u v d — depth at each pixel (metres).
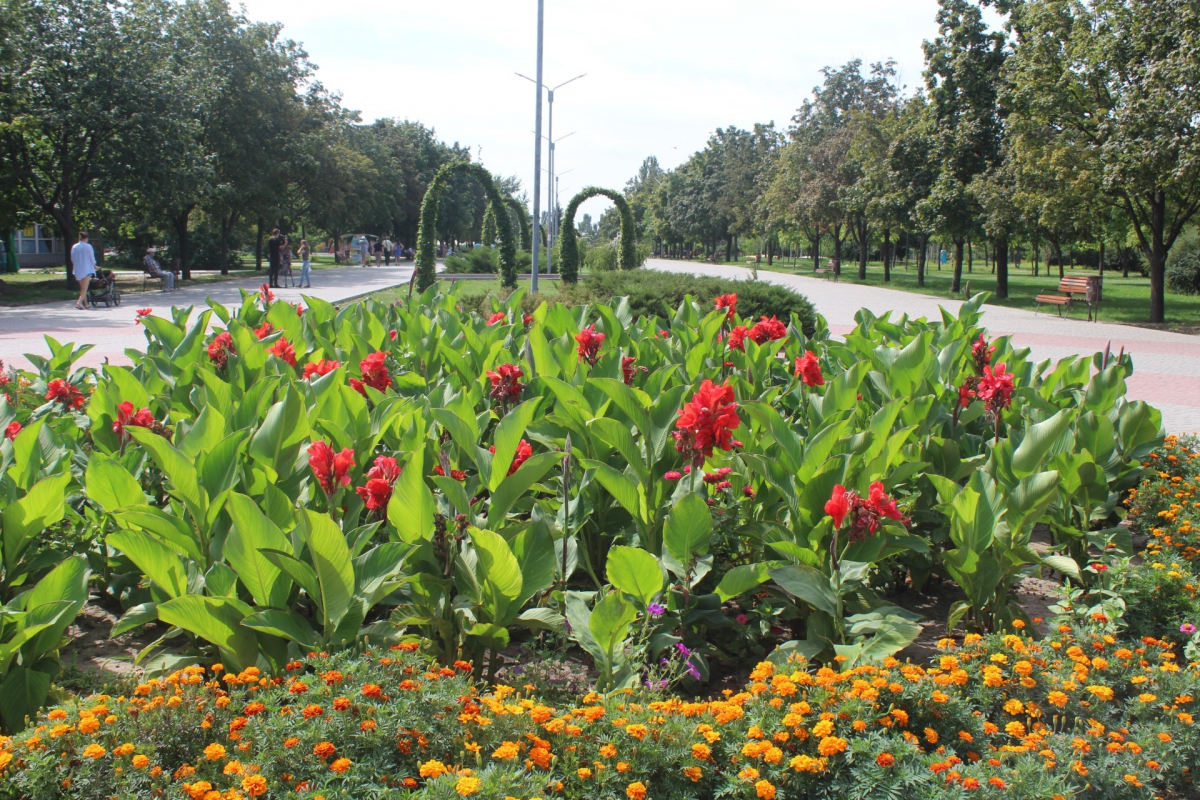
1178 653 4.12
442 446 4.88
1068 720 3.24
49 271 41.84
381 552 3.33
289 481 4.13
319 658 2.88
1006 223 27.31
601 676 3.36
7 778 2.31
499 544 3.16
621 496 4.08
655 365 6.54
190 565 3.59
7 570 3.64
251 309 8.33
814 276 51.12
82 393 6.29
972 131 28.75
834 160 44.16
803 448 4.13
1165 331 20.64
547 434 4.84
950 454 5.09
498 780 2.30
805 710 2.72
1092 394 5.76
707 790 2.58
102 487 3.62
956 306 27.70
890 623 3.54
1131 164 19.25
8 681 3.06
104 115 26.16
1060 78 21.52
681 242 101.62
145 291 28.89
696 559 3.96
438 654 3.55
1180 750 3.02
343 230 63.72
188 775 2.39
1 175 26.69
